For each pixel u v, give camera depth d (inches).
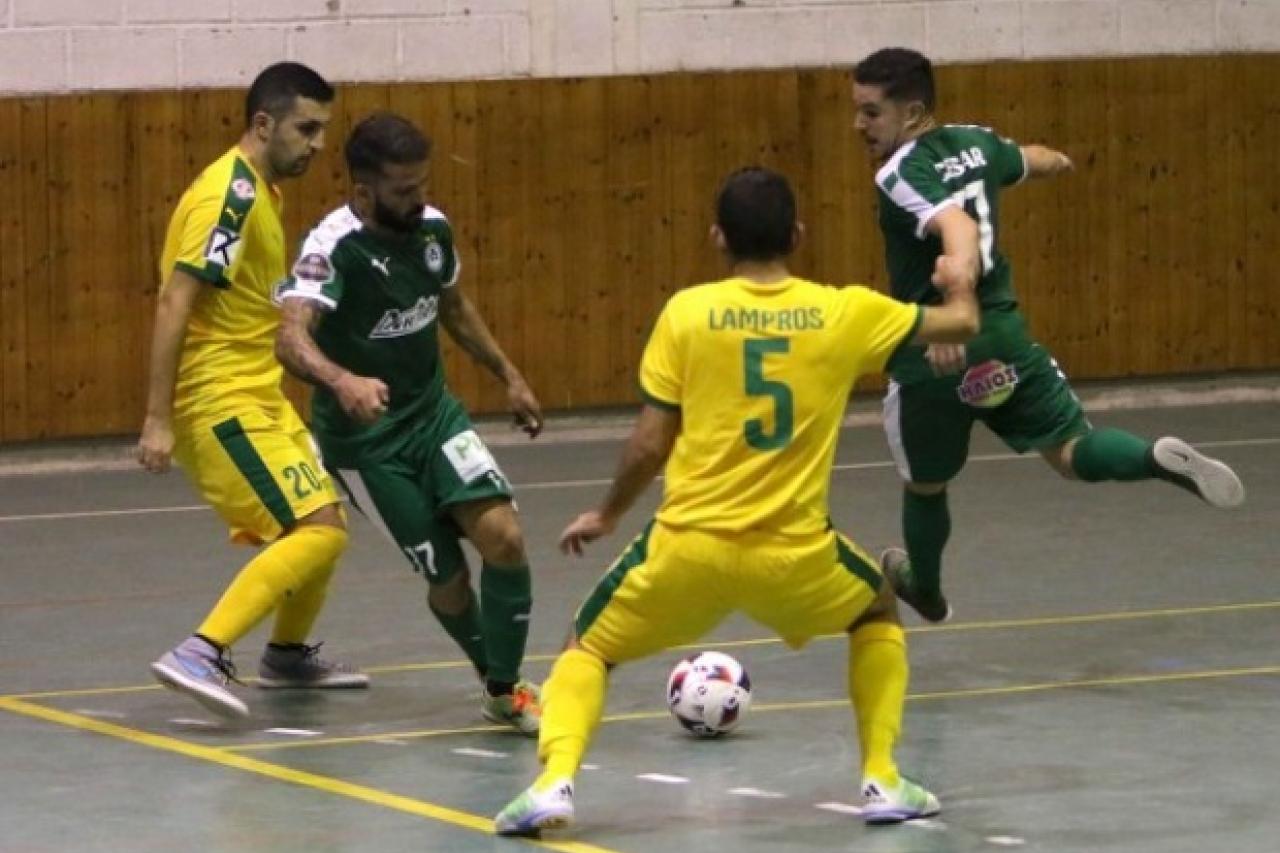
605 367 1353.3
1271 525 978.1
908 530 680.4
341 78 1304.1
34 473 1255.5
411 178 580.7
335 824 498.0
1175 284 1443.2
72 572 914.7
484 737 599.2
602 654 476.7
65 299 1254.9
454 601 612.4
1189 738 582.6
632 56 1359.5
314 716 630.5
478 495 587.2
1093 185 1418.6
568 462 1253.7
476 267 1322.6
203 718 629.3
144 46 1272.1
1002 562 892.6
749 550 461.1
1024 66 1397.6
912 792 494.6
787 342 464.8
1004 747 574.6
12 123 1234.6
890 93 630.5
